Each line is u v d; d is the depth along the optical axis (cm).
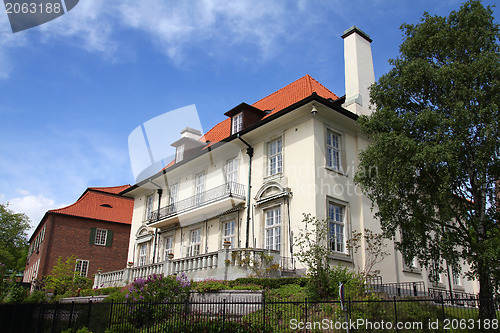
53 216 3073
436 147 1062
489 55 1124
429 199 1137
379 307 999
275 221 1681
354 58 1898
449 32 1209
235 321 1024
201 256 1570
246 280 1317
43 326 1216
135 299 1187
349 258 1555
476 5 1210
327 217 1430
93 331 1130
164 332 1022
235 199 1806
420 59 1209
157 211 2517
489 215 1161
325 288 1207
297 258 1512
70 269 2602
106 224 3297
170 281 1285
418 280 1795
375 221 1703
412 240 1205
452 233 1161
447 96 1170
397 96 1265
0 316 1133
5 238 4366
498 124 1081
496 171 1120
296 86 2125
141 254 2625
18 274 4828
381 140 1189
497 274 1045
